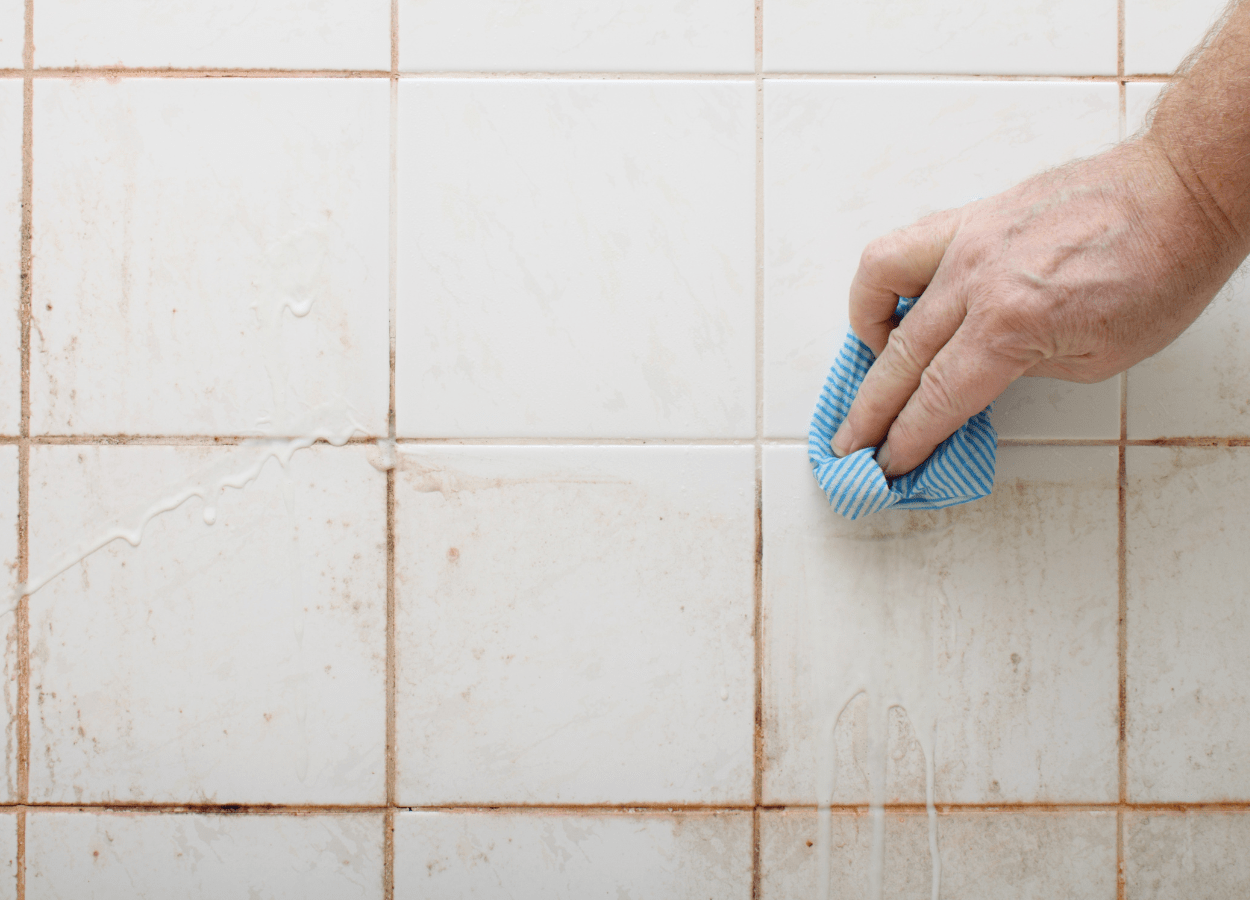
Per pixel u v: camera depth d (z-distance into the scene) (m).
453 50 0.59
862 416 0.55
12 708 0.59
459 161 0.60
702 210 0.60
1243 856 0.59
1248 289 0.60
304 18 0.59
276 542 0.60
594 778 0.59
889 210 0.59
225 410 0.60
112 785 0.59
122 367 0.59
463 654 0.59
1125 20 0.59
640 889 0.59
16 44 0.59
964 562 0.59
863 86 0.60
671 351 0.60
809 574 0.60
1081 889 0.59
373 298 0.60
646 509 0.60
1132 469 0.59
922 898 0.59
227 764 0.59
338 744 0.59
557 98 0.60
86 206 0.59
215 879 0.59
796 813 0.59
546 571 0.60
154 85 0.59
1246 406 0.59
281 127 0.60
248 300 0.60
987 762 0.60
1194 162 0.46
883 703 0.60
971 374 0.49
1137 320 0.47
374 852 0.59
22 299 0.59
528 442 0.60
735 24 0.60
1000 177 0.60
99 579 0.59
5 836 0.59
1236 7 0.46
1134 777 0.59
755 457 0.60
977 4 0.60
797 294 0.60
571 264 0.60
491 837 0.59
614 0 0.60
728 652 0.60
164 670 0.59
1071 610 0.60
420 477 0.60
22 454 0.59
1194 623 0.60
